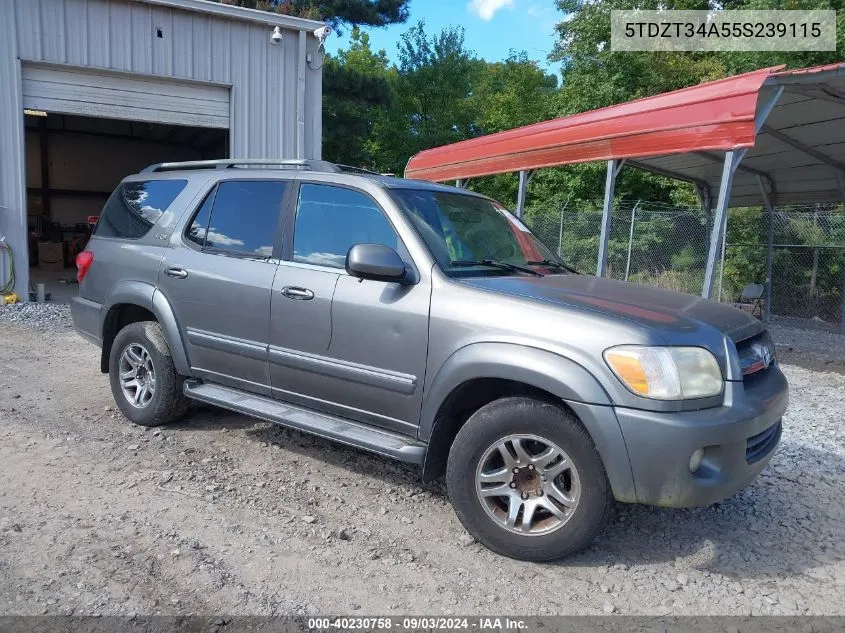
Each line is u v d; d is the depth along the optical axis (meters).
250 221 4.61
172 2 12.48
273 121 13.96
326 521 3.79
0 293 11.87
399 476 4.49
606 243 10.62
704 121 8.80
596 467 3.16
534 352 3.24
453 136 33.97
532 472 3.36
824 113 10.70
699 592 3.19
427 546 3.54
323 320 4.01
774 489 4.52
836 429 5.91
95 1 12.06
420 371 3.63
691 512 4.11
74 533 3.47
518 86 32.47
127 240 5.32
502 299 3.45
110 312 5.36
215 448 4.86
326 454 4.84
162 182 5.35
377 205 4.03
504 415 3.34
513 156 12.33
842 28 17.55
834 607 3.10
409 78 33.91
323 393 4.11
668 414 3.03
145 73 12.60
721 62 21.03
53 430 5.11
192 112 13.31
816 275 15.55
